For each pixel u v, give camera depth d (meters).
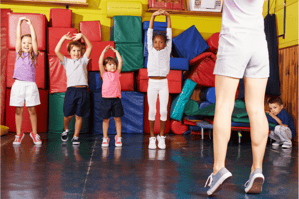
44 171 1.91
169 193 1.50
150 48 3.00
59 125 3.92
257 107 1.54
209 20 4.73
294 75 3.46
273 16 3.82
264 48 1.50
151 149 2.85
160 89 2.97
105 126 3.00
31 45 3.16
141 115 4.07
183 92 4.02
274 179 1.83
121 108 3.06
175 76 4.07
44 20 3.86
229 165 2.21
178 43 4.12
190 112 3.95
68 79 3.28
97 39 4.07
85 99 3.26
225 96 1.50
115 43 4.05
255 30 1.48
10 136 3.56
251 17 1.48
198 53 4.14
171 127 4.13
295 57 3.44
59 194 1.45
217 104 1.51
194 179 1.77
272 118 3.42
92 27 4.06
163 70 2.96
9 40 3.79
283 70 3.71
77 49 3.34
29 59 3.13
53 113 3.92
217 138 1.47
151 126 2.96
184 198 1.42
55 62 3.91
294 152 2.88
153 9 4.41
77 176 1.80
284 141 3.22
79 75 3.27
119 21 4.04
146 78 4.02
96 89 4.05
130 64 4.06
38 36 3.83
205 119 3.94
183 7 4.48
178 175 1.86
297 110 3.41
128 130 4.05
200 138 3.76
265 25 3.88
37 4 4.29
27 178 1.74
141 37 4.12
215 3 4.47
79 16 4.42
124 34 4.05
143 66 4.19
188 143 3.30
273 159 2.49
